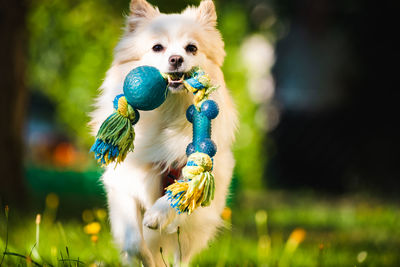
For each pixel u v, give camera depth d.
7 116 9.84
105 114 4.39
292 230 8.62
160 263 4.72
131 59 4.54
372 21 15.58
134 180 4.30
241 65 15.33
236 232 7.91
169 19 4.55
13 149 9.91
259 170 17.30
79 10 12.25
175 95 4.26
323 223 9.68
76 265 4.33
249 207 11.53
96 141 3.81
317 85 17.70
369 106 15.91
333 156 16.83
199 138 3.81
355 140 16.30
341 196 15.09
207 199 3.67
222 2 15.15
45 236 5.74
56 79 14.52
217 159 4.49
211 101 3.84
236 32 14.92
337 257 5.80
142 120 4.32
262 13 19.50
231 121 4.66
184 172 3.68
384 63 15.51
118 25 12.41
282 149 18.03
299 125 17.78
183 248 4.63
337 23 17.44
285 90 18.53
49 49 13.77
